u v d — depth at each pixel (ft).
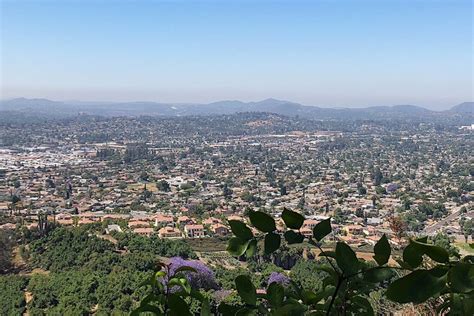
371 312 5.05
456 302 4.24
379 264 4.36
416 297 3.36
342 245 4.57
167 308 5.22
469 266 3.43
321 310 5.17
